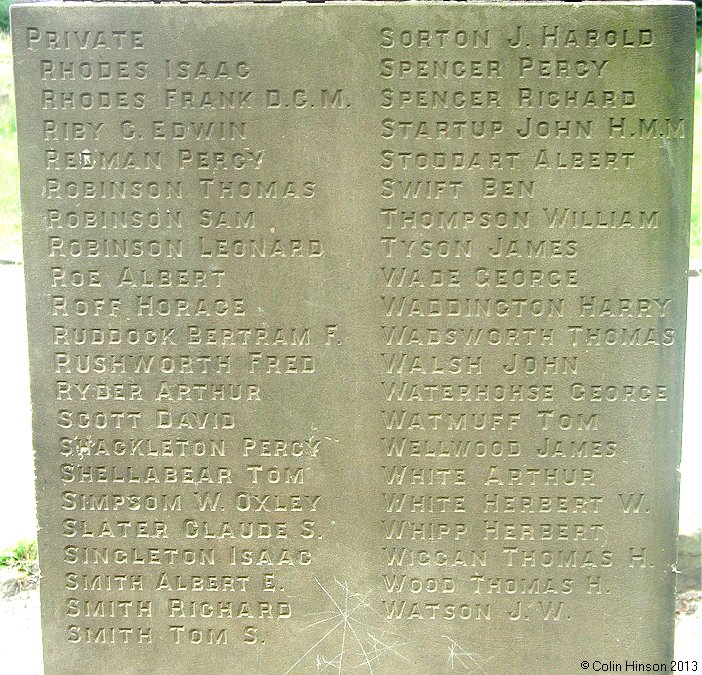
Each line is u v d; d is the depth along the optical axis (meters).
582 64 1.64
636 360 1.70
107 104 1.66
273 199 1.67
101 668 1.76
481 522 1.73
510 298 1.69
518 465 1.72
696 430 2.38
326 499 1.73
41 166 1.67
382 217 1.67
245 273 1.69
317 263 1.68
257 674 1.75
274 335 1.70
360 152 1.66
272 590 1.74
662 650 1.74
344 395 1.71
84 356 1.70
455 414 1.71
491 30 1.64
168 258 1.69
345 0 1.66
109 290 1.69
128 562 1.74
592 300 1.69
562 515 1.72
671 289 1.68
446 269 1.68
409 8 1.63
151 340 1.70
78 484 1.73
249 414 1.71
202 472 1.72
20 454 2.34
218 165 1.67
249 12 1.64
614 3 1.63
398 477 1.72
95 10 1.64
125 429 1.72
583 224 1.67
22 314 3.09
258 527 1.73
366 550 1.74
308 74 1.65
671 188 1.66
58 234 1.68
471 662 1.75
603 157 1.66
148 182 1.67
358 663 1.75
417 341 1.70
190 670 1.76
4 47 4.10
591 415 1.71
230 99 1.66
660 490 1.72
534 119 1.65
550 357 1.70
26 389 2.67
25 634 1.90
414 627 1.75
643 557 1.73
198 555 1.74
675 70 1.64
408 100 1.65
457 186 1.67
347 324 1.70
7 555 2.01
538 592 1.74
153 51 1.65
